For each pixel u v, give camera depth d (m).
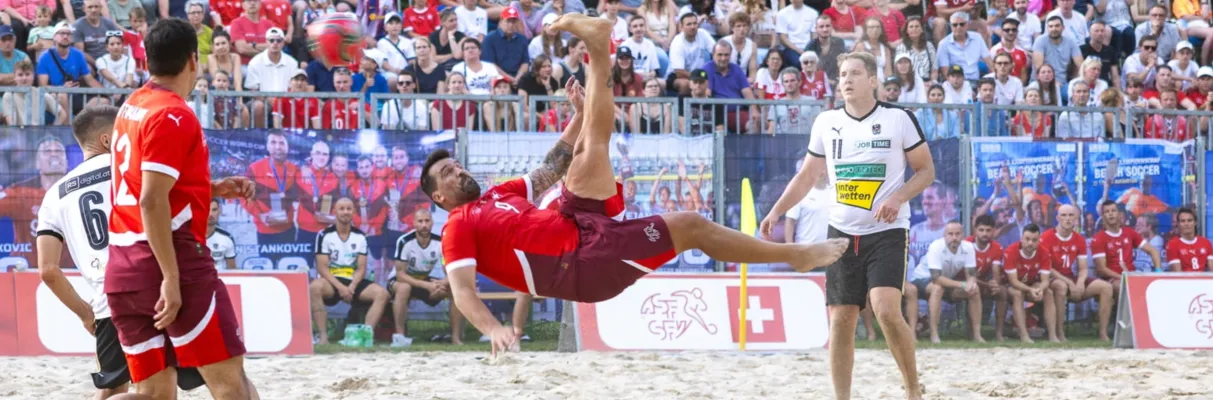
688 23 20.45
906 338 8.97
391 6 20.28
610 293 6.50
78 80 18.12
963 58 21.50
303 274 15.20
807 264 6.55
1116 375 12.03
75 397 10.36
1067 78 22.05
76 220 6.98
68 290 7.33
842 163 9.12
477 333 16.88
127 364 6.77
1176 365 13.30
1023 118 18.61
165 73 6.27
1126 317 16.55
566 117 17.42
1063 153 17.50
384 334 16.08
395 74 19.50
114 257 6.30
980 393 10.77
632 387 11.27
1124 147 17.72
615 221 6.48
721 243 6.50
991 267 17.23
